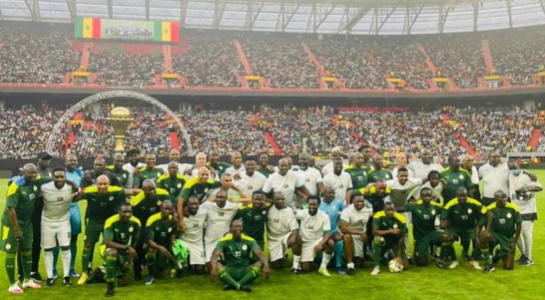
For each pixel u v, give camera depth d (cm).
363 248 1033
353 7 5700
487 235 973
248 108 5472
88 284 916
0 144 4150
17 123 4444
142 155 1349
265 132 4938
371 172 1142
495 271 995
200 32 5928
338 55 5984
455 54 5994
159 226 934
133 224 904
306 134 4959
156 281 935
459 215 1035
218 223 988
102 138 4288
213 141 4653
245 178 1108
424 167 1195
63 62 5041
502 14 5959
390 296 833
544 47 5694
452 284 904
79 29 5384
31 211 884
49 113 4656
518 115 5300
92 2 5362
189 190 1002
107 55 5294
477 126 5225
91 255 957
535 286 888
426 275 970
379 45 6228
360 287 888
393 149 4875
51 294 851
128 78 4978
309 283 916
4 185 3041
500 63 5697
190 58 5503
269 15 5934
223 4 5459
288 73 5534
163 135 4572
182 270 959
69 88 4609
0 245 879
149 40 5562
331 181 1130
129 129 4544
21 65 4872
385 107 5647
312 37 6225
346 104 5603
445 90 5312
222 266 888
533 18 5934
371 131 5134
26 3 5109
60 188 900
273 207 1012
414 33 6378
